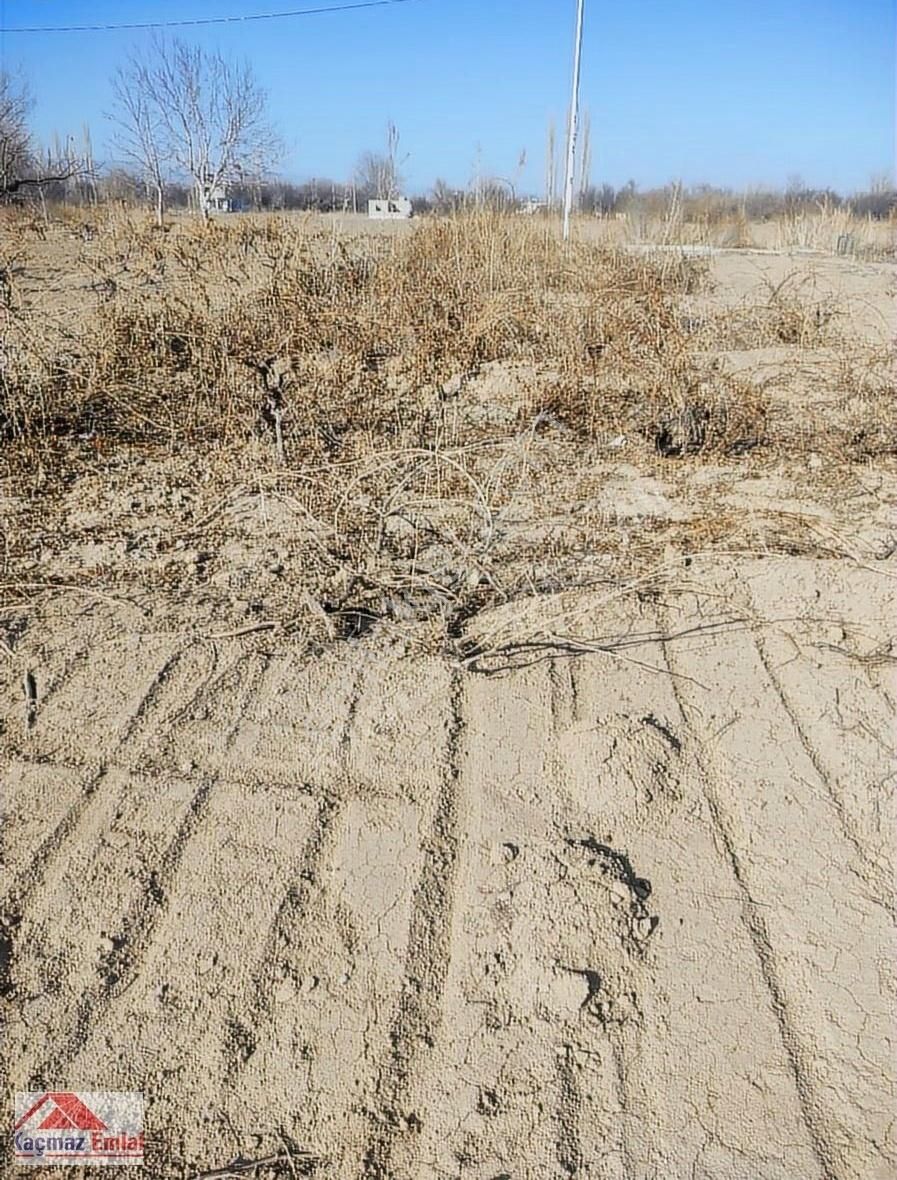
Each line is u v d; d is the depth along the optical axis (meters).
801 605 3.92
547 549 4.54
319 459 5.83
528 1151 1.97
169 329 7.83
